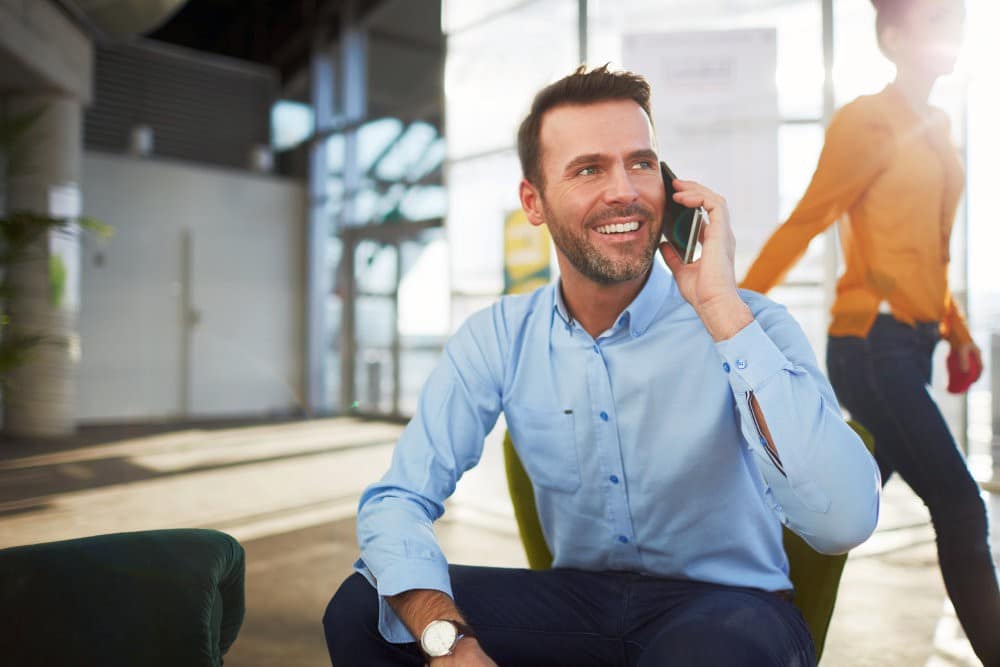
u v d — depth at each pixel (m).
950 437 1.72
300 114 10.51
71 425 7.38
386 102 9.01
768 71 3.81
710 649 0.93
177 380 9.59
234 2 11.06
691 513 1.16
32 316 6.92
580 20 4.80
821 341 3.61
